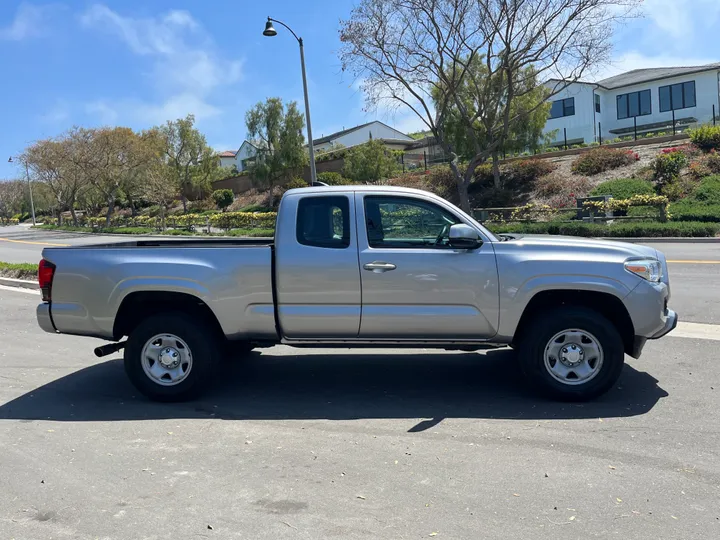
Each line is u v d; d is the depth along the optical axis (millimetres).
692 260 15008
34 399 5758
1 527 3398
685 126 42250
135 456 4363
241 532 3289
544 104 34594
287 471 4059
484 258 5180
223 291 5348
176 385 5504
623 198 26641
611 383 5207
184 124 56562
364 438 4625
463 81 32375
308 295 5273
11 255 26359
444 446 4426
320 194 5402
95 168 47906
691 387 5613
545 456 4203
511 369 6461
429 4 25422
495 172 34688
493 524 3316
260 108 49344
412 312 5230
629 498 3582
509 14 25438
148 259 5426
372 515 3441
